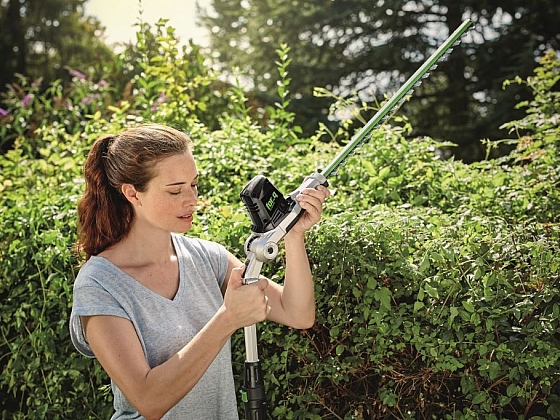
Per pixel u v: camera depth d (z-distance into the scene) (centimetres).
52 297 347
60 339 350
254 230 245
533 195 379
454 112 1269
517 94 1139
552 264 289
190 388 229
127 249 254
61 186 435
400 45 1302
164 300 250
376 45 1317
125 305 242
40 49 2002
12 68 1841
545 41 1247
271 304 267
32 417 349
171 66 555
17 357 355
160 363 245
